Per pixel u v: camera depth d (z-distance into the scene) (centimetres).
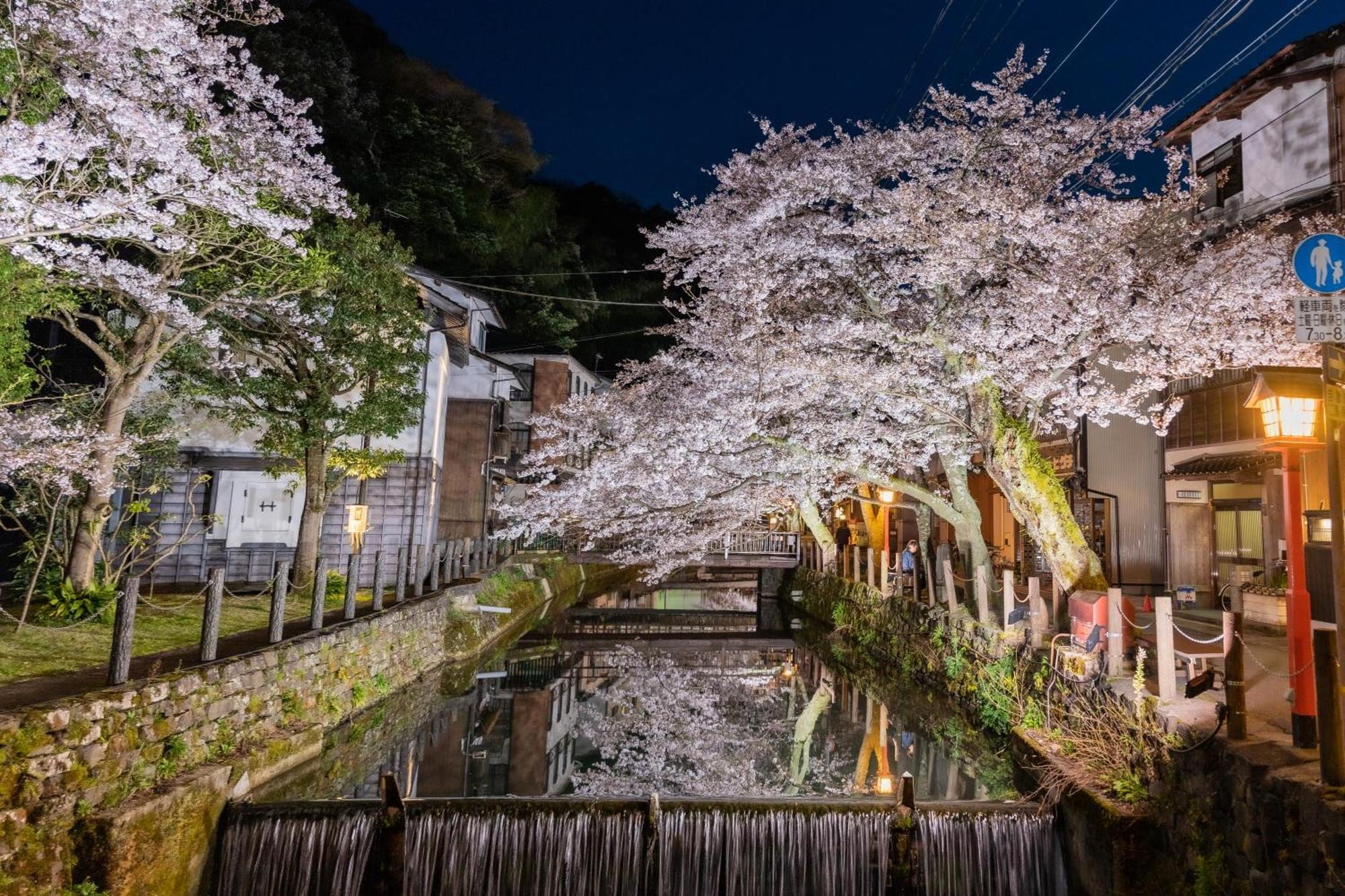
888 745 1307
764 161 1789
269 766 946
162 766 770
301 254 1224
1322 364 603
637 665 2022
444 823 818
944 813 853
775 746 1325
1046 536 1267
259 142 1173
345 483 2066
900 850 827
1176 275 1331
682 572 4516
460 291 2827
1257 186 1675
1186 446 1797
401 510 2070
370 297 1569
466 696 1630
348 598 1320
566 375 3541
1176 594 1731
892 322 1662
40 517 1403
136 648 1007
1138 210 1348
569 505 1912
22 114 907
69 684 770
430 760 1209
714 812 834
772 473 1719
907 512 3078
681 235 1828
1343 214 1363
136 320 1798
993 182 1424
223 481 1992
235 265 1251
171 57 958
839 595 2333
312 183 1195
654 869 817
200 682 855
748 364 1527
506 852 820
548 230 4494
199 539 1958
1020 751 1077
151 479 1791
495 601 2197
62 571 1237
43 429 1045
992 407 1316
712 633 2453
